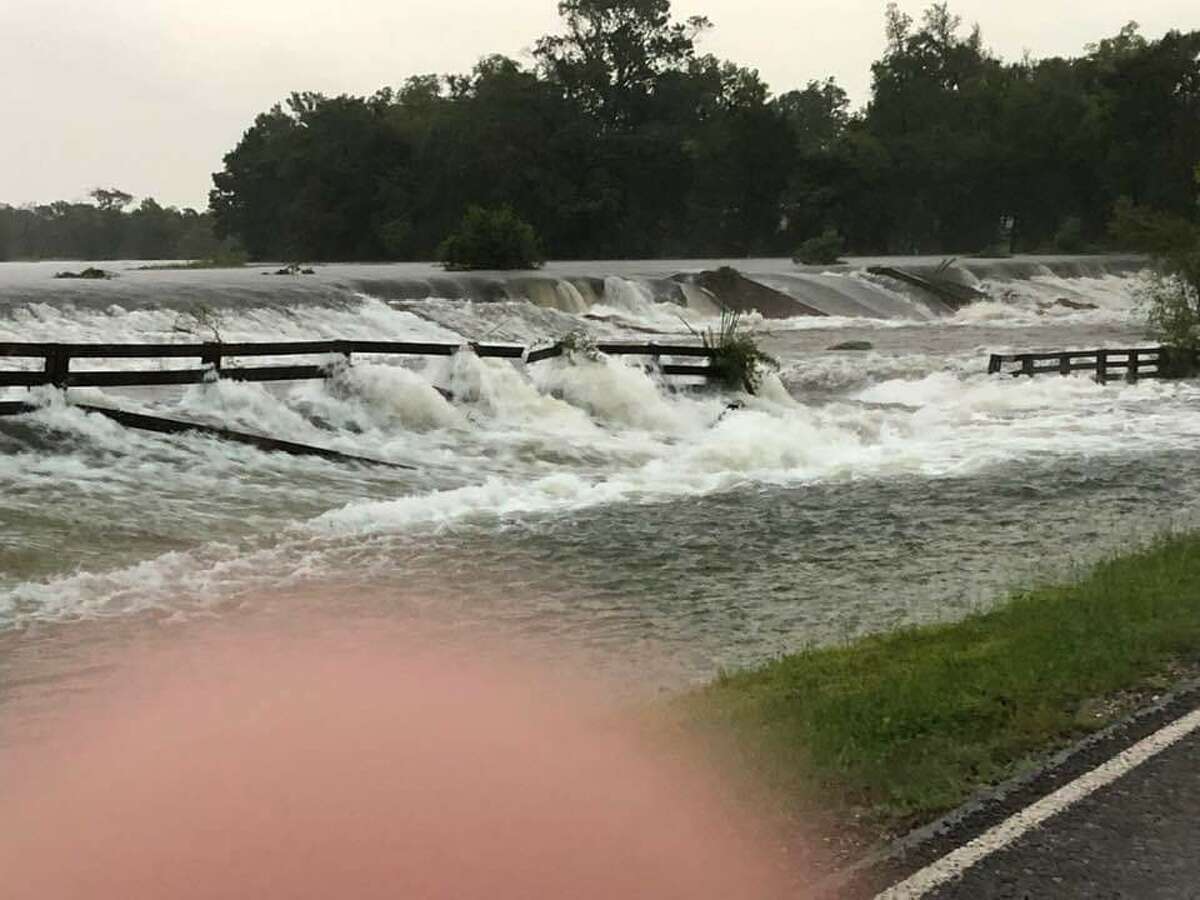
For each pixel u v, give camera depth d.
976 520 14.65
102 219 164.62
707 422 24.56
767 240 116.75
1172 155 113.19
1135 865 4.34
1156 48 114.44
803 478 17.86
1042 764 5.32
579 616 10.62
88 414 17.36
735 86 122.56
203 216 160.50
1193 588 8.70
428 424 21.38
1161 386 31.70
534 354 24.31
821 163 113.44
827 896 4.14
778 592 11.36
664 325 51.25
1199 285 37.09
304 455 18.30
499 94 105.88
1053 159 117.38
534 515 15.03
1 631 10.03
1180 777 5.12
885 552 12.97
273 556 12.77
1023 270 78.38
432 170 107.94
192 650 9.59
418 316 42.28
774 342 46.97
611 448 21.23
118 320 32.66
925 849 4.49
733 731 5.97
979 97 127.19
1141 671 6.66
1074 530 13.90
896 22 137.00
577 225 106.62
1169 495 16.25
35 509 13.93
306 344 20.91
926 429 24.42
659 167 110.75
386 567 12.41
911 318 62.59
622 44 122.12
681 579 11.94
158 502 14.83
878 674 7.10
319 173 111.56
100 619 10.44
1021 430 23.81
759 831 4.72
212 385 19.38
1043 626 7.79
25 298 32.69
